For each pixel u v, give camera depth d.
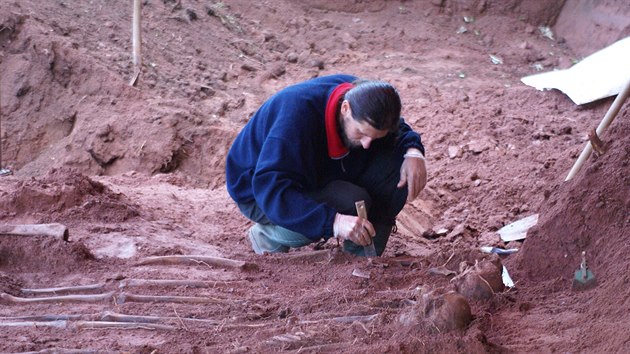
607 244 3.57
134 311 3.57
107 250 4.29
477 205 6.08
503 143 6.83
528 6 10.42
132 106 7.39
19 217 4.62
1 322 3.48
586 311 3.30
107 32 8.24
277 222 3.95
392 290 3.71
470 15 10.47
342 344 3.18
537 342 3.13
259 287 3.85
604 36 9.46
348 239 4.05
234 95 8.05
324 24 9.99
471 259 3.90
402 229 5.62
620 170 3.72
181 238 4.68
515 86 8.34
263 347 3.21
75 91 7.57
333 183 4.16
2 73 7.58
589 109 7.35
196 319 3.49
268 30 9.68
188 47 8.63
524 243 3.82
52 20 8.03
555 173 6.20
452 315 3.17
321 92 3.98
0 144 7.37
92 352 3.17
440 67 9.11
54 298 3.71
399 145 4.24
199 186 7.02
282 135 3.92
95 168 7.16
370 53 9.49
